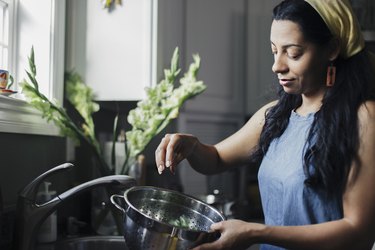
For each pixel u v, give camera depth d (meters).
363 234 0.88
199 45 2.26
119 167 1.71
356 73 0.95
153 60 1.69
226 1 2.40
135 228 0.83
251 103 2.54
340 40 0.94
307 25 0.91
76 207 1.73
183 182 2.31
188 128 2.31
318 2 0.92
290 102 1.11
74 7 1.71
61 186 1.66
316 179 0.95
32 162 1.43
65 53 1.71
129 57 1.70
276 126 1.11
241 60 2.49
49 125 1.51
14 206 1.27
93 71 1.71
